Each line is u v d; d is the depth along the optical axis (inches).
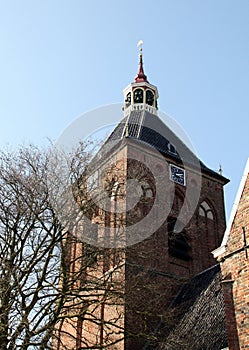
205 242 1352.1
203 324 933.8
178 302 1137.4
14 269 751.1
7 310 719.7
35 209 804.6
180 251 1280.8
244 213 767.7
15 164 852.6
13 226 809.5
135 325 1026.1
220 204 1456.7
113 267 904.9
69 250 837.8
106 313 1059.3
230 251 763.4
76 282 903.7
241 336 693.9
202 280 1146.0
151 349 1007.0
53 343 867.4
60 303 759.7
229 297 732.7
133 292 813.2
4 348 706.2
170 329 1029.2
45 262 779.4
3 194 830.5
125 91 1776.6
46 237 807.7
